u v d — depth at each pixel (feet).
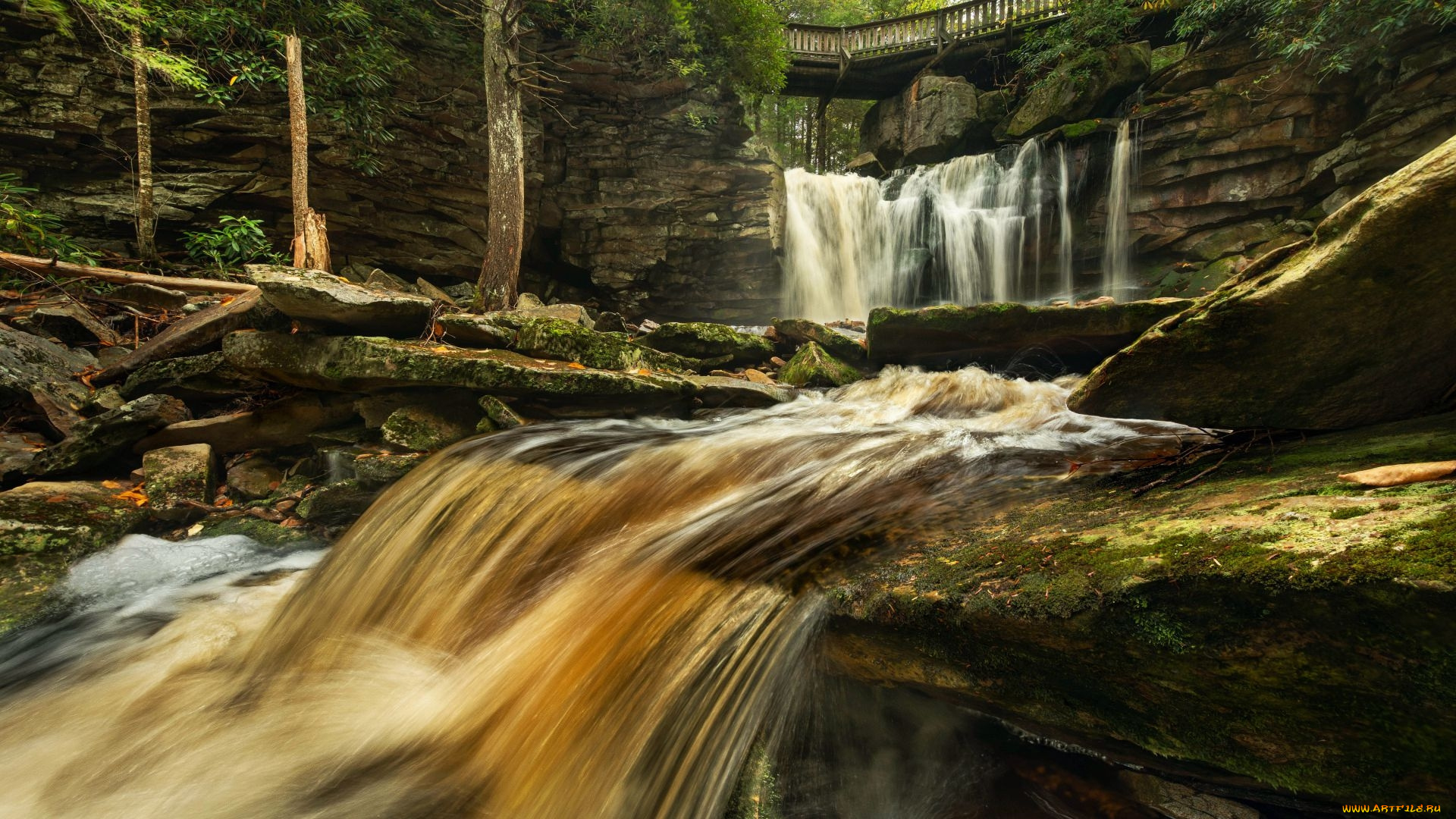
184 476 15.39
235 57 29.40
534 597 9.45
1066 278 45.75
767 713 7.29
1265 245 37.50
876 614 7.34
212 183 31.32
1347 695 4.85
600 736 7.07
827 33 62.64
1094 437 11.91
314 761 7.63
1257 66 38.45
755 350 24.02
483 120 38.34
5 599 11.69
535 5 37.47
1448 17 30.12
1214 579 5.32
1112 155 44.06
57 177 29.22
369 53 32.81
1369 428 8.30
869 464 11.53
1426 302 6.86
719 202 43.24
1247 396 8.48
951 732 7.57
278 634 11.00
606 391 16.88
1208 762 5.81
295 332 16.44
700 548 9.40
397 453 15.76
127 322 22.63
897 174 53.36
